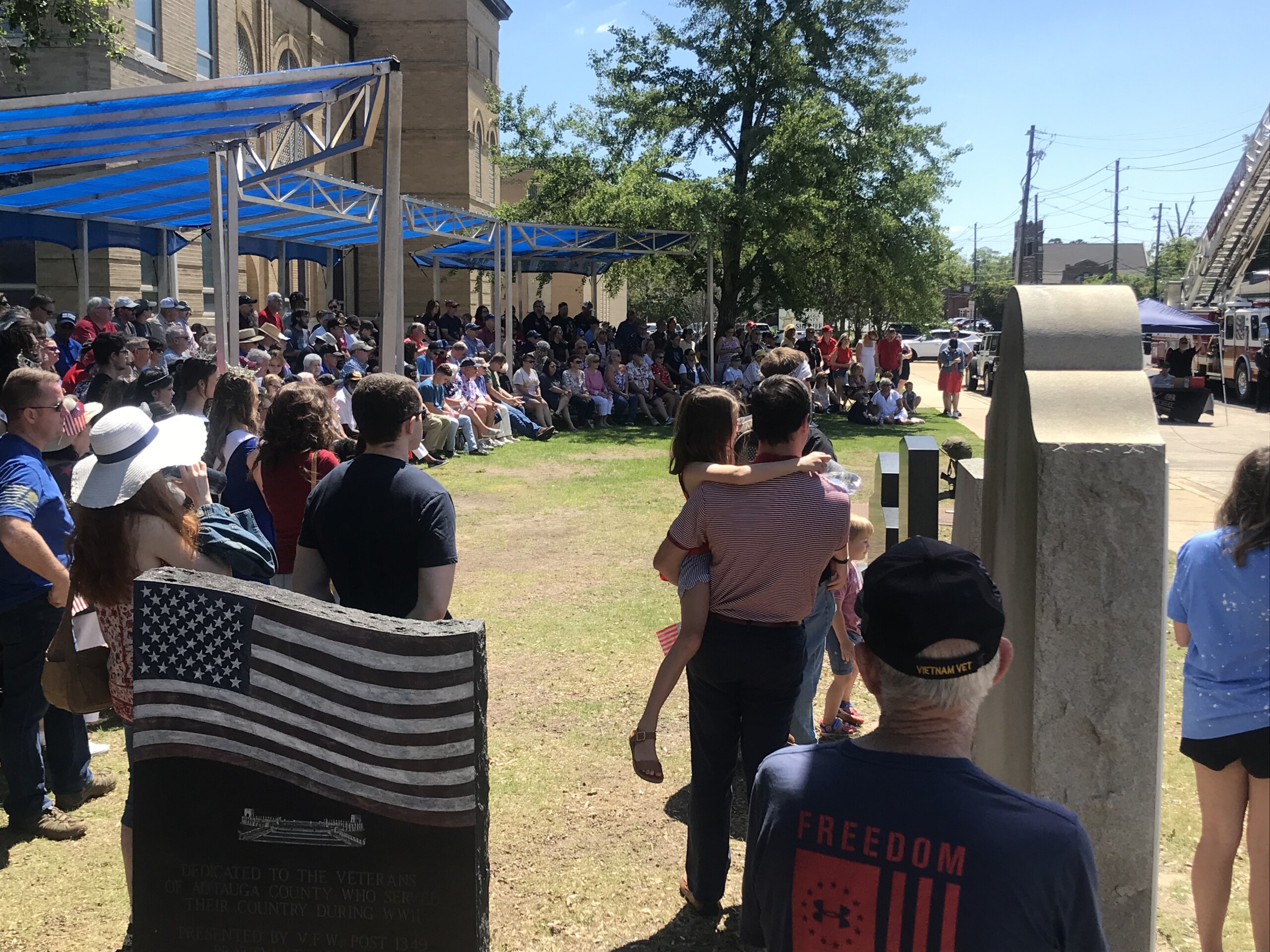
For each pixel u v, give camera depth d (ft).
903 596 5.05
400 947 7.92
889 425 66.18
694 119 82.94
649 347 68.49
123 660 10.39
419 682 7.68
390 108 29.73
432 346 56.24
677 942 11.27
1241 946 10.88
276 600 7.82
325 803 7.88
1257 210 89.71
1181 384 71.31
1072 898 4.84
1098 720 8.84
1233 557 9.05
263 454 14.66
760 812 5.39
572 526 32.91
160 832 8.08
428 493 10.55
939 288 85.51
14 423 13.28
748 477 10.41
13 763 13.34
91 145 30.71
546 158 73.10
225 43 74.59
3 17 48.93
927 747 5.12
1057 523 8.75
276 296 50.85
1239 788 9.27
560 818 14.07
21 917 11.67
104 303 39.73
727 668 10.69
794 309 89.30
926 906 4.83
